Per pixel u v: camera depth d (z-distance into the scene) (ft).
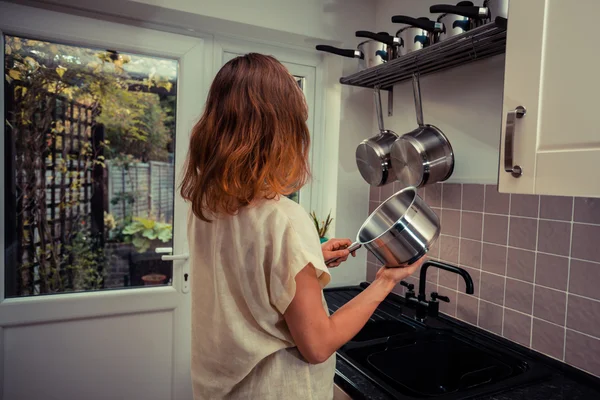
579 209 3.66
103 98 5.27
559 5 2.40
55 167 5.09
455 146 4.95
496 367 4.00
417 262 2.85
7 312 4.87
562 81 2.38
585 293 3.61
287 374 2.50
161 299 5.59
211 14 5.21
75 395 5.23
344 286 6.51
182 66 5.57
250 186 2.30
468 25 3.84
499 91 4.37
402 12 5.75
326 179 6.66
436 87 5.20
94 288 5.36
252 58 2.47
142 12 5.09
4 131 4.80
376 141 5.38
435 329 4.66
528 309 4.10
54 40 4.94
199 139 2.44
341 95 6.25
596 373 3.52
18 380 4.99
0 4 4.65
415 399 3.14
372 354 4.17
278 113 2.35
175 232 5.68
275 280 2.26
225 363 2.50
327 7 5.99
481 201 4.60
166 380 5.68
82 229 5.27
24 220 4.97
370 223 3.68
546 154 2.46
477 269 4.65
